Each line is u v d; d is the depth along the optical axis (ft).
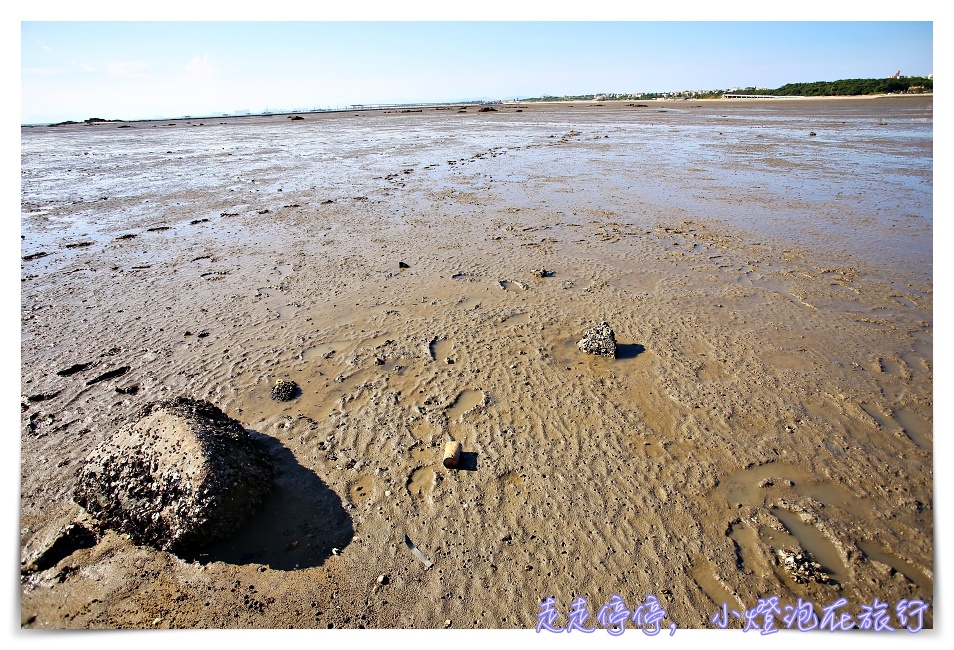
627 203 37.99
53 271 26.07
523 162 58.49
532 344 18.54
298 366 17.35
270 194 43.98
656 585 10.22
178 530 10.46
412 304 21.83
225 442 11.65
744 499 12.06
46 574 10.51
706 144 69.46
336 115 210.59
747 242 28.58
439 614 9.76
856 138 69.21
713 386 16.01
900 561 10.67
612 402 15.37
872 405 15.01
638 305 21.38
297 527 11.31
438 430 14.30
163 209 39.19
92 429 14.43
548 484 12.46
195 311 21.39
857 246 27.37
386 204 39.45
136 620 9.71
